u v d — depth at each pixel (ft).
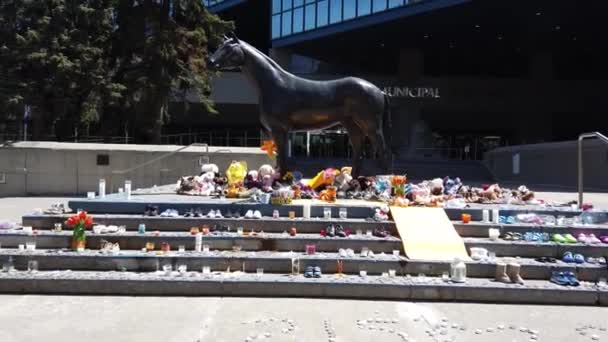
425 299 20.44
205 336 16.15
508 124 135.85
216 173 37.27
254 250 24.06
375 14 103.96
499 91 125.70
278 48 124.16
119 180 57.00
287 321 17.63
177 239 24.08
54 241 24.16
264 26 146.61
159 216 26.11
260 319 17.83
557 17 101.40
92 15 68.13
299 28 117.19
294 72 127.85
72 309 18.66
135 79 70.18
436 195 31.12
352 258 22.57
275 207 26.78
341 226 25.44
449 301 20.42
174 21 73.10
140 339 15.85
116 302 19.58
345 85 32.01
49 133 69.77
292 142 132.57
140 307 19.01
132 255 22.38
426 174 96.07
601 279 21.90
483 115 133.39
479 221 26.73
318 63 132.26
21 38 64.13
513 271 21.38
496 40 118.32
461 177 96.58
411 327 17.33
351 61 136.15
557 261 23.18
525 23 105.40
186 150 57.52
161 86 70.79
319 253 23.61
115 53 73.36
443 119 135.03
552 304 20.30
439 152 135.23
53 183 56.34
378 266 22.34
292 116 32.30
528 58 133.49
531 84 126.62
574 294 20.30
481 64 142.20
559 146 74.59
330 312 18.75
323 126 33.17
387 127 33.06
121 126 76.02
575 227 25.59
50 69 65.16
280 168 33.04
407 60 124.77
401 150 122.31
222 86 122.11
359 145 33.88
